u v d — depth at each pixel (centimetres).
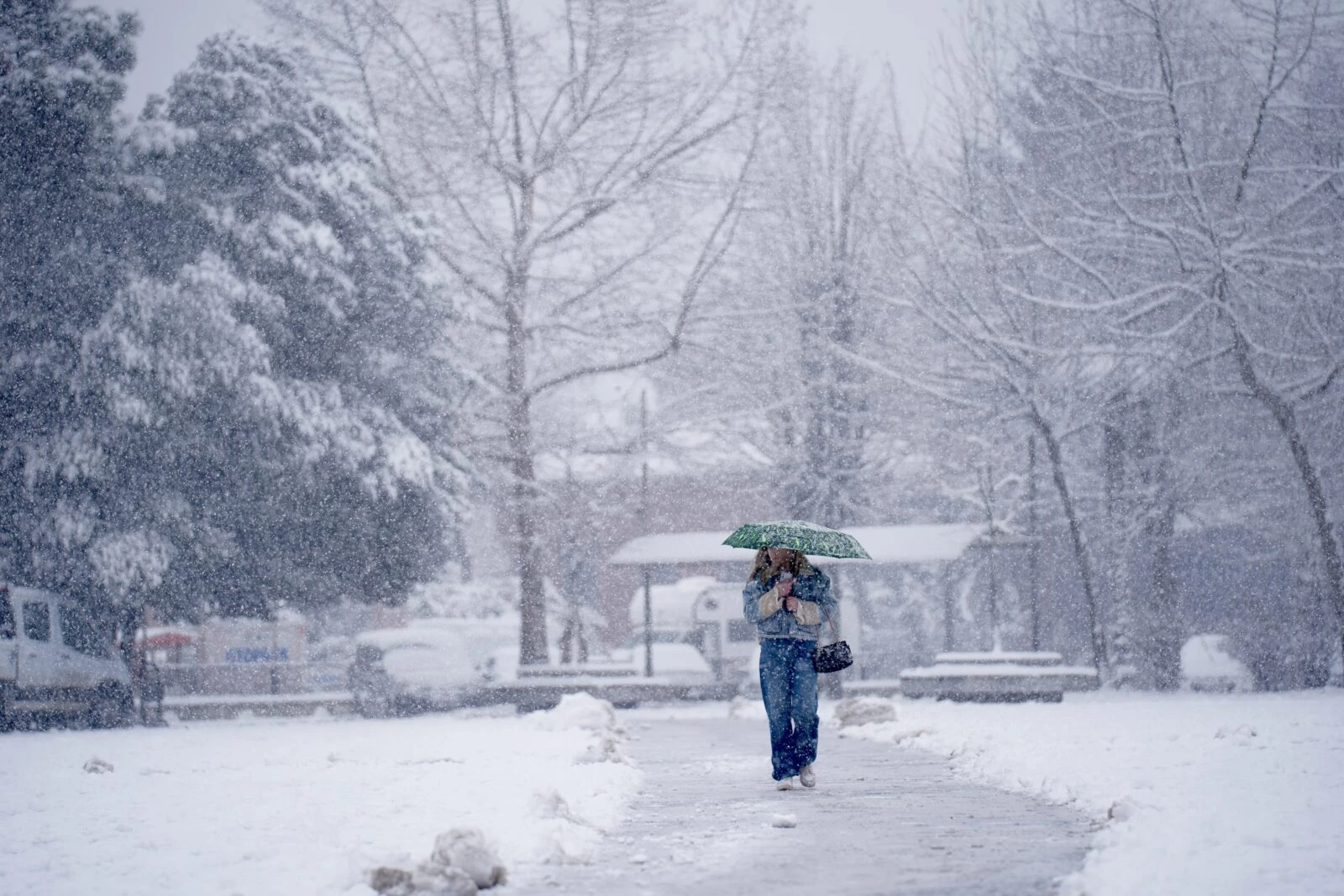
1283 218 3061
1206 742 1228
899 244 3262
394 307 3127
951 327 3234
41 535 2636
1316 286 2995
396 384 3134
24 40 2756
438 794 948
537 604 3419
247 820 827
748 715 2512
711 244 3578
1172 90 2881
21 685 2436
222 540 2845
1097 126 3181
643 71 3588
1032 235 3150
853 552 992
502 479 3541
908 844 696
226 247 2889
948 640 3434
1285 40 2877
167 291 2681
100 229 2767
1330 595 3200
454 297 3228
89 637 2680
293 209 3002
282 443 2856
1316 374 2945
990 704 2648
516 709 3206
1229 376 3259
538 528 3581
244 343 2727
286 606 3369
